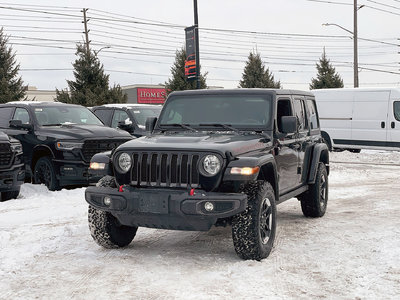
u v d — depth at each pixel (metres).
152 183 5.13
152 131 6.41
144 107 14.25
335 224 7.27
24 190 10.04
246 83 42.84
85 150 10.09
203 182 4.96
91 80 35.41
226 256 5.51
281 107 6.38
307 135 7.41
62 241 6.20
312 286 4.45
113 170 5.44
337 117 19.70
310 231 6.79
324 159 8.18
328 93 19.98
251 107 6.13
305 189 7.32
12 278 4.75
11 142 9.30
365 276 4.73
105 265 5.17
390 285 4.46
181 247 5.94
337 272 4.86
